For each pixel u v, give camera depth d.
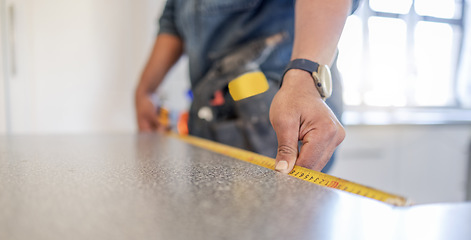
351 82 2.20
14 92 1.52
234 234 0.19
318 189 0.29
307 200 0.26
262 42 0.83
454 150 2.12
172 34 1.19
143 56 1.66
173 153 0.57
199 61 0.98
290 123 0.44
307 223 0.20
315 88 0.47
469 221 0.20
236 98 0.82
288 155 0.42
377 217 0.21
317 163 0.44
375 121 1.93
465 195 2.14
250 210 0.23
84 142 0.76
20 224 0.20
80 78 1.59
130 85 1.66
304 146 0.43
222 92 0.89
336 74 0.71
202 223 0.20
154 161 0.47
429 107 2.40
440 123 2.02
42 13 1.52
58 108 1.58
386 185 2.00
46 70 1.55
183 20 1.02
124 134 1.01
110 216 0.22
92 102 1.61
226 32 0.90
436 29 2.34
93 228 0.19
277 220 0.21
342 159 1.90
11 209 0.23
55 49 1.55
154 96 1.25
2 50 1.49
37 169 0.39
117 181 0.32
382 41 2.22
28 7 1.50
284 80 0.50
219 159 0.50
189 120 0.96
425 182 2.08
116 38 1.61
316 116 0.43
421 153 2.06
